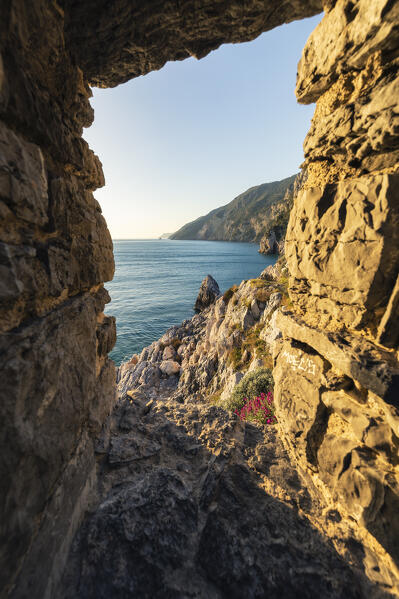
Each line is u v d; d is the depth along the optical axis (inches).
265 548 118.8
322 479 148.4
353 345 126.4
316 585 106.9
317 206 144.9
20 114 86.0
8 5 77.1
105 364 188.7
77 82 137.7
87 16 119.6
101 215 181.0
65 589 100.8
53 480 99.7
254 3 127.6
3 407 74.3
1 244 78.3
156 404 229.5
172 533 121.9
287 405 177.5
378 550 115.4
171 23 132.3
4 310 81.9
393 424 106.8
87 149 153.2
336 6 120.3
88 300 154.3
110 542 114.5
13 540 75.9
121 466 156.6
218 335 759.1
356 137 123.5
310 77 148.0
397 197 107.8
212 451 173.2
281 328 191.0
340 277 131.9
